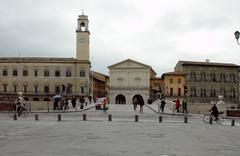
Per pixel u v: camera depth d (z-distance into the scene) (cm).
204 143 1916
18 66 12562
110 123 3241
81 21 12662
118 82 13025
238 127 3086
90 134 2267
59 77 12531
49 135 2189
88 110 6250
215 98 13188
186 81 13025
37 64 12550
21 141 1889
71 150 1577
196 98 13025
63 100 6131
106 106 5625
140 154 1492
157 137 2161
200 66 13138
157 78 14075
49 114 4738
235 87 13438
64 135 2194
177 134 2369
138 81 12938
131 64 12975
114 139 2012
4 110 5116
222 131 2670
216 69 13288
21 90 12538
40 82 12544
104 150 1587
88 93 12462
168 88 13062
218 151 1631
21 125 2908
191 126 3086
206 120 3753
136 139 2031
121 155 1457
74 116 4347
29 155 1434
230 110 4700
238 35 3366
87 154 1468
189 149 1673
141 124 3181
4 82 12544
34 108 5759
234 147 1784
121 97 13112
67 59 12625
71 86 12462
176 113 5350
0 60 12550
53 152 1516
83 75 12525
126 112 5600
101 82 16550
